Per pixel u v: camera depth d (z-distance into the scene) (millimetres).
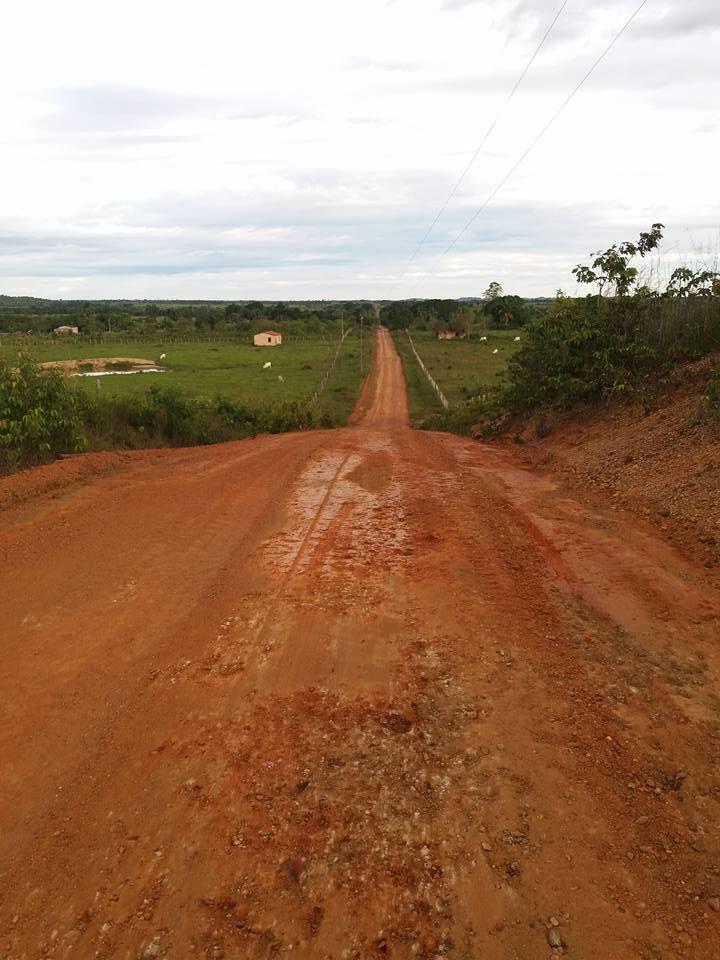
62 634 4430
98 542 6250
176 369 52969
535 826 2738
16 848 2705
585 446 10375
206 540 6355
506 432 14906
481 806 2848
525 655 4031
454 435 16766
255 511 7430
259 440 14969
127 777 3090
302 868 2566
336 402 40219
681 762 3088
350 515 7195
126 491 8328
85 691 3770
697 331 11445
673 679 3725
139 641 4336
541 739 3266
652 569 5227
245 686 3789
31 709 3607
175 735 3375
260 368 55250
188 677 3896
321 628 4465
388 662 4012
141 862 2615
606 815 2787
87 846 2703
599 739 3254
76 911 2416
